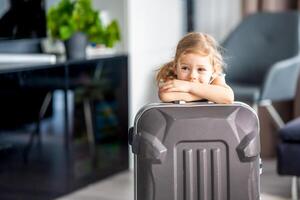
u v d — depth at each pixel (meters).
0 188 3.31
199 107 1.81
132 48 4.12
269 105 4.29
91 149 3.93
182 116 1.79
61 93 3.60
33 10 3.66
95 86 3.87
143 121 1.80
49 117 3.59
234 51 4.39
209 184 1.81
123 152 4.15
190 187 1.80
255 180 1.83
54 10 3.71
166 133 1.78
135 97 4.18
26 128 3.46
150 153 1.78
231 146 1.79
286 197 3.56
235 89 4.03
